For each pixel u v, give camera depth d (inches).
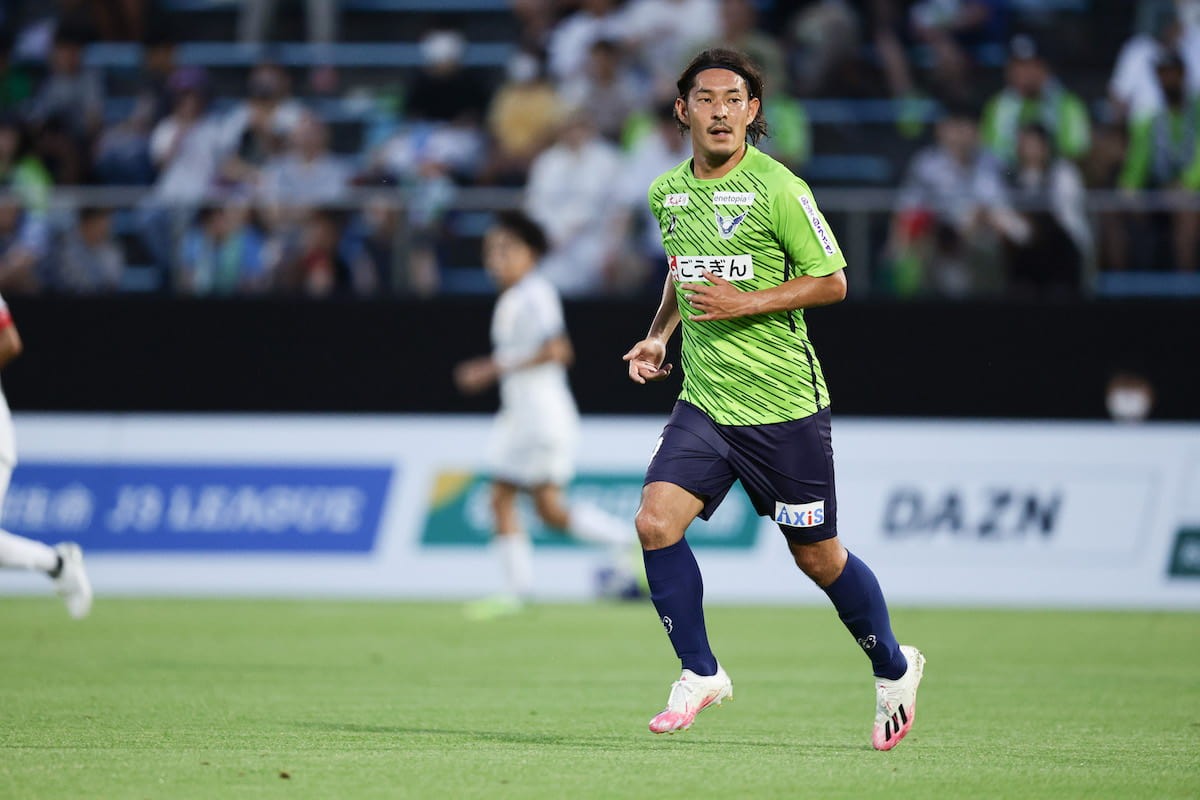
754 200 757.3
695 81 765.9
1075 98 2332.7
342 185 2096.5
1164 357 1825.8
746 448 774.5
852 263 1870.1
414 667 1200.2
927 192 1950.1
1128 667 1235.2
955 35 2397.9
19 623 1529.3
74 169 2130.9
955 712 967.6
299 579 1836.9
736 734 853.8
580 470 1843.0
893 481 1822.1
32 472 1839.3
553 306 1684.3
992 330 1838.1
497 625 1555.1
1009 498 1818.4
